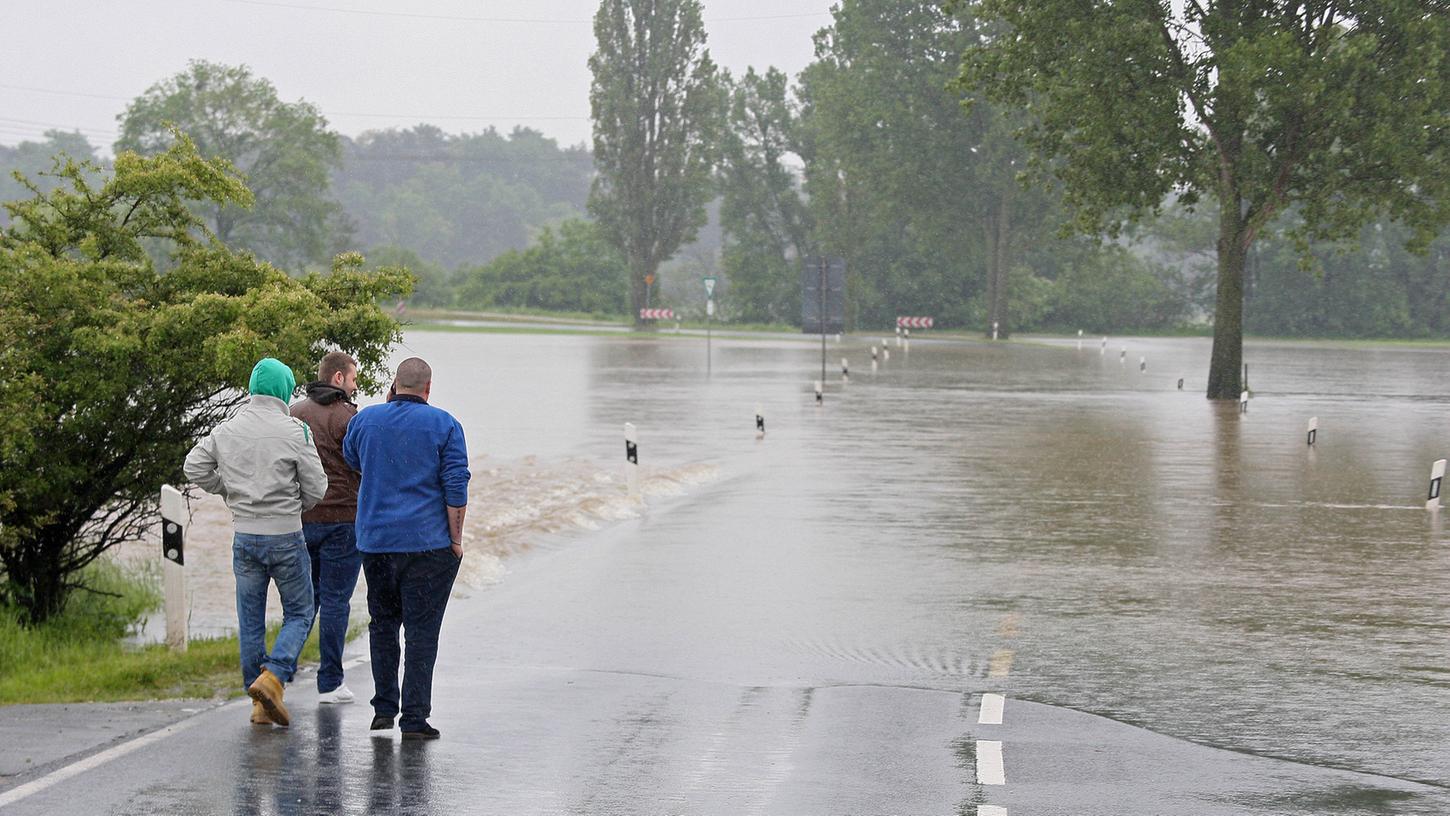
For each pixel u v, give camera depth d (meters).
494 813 7.00
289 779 7.52
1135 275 126.62
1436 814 7.14
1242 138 44.47
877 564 15.02
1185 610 12.66
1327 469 24.19
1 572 12.77
